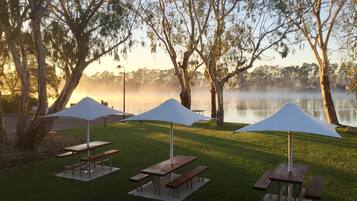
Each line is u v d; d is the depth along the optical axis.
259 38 21.55
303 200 7.79
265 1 20.31
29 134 13.15
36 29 12.83
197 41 22.25
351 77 22.59
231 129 20.94
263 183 7.41
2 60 16.55
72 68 14.14
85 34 13.41
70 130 19.92
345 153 13.20
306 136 17.31
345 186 8.98
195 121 8.38
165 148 14.20
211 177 9.76
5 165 11.09
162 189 8.67
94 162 10.70
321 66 21.20
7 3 12.21
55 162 11.71
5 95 29.44
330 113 20.92
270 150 13.73
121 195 8.23
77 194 8.30
